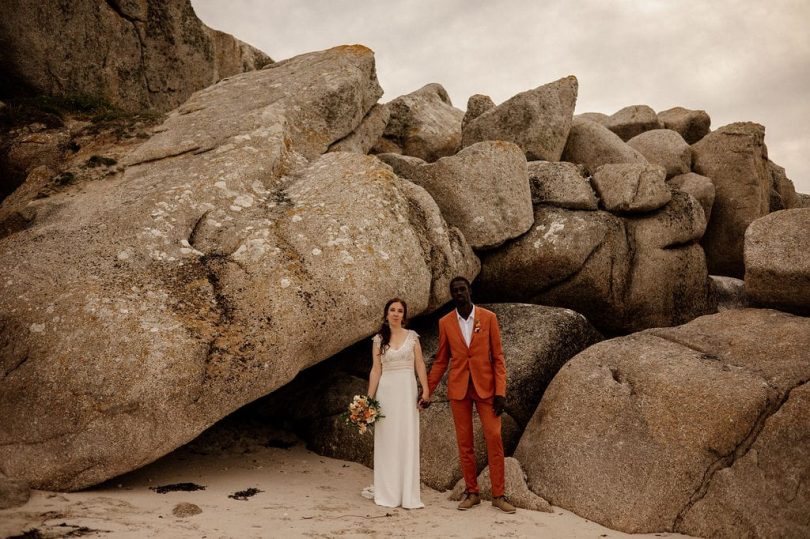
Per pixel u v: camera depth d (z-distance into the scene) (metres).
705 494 5.35
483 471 6.22
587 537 5.15
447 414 6.80
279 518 5.20
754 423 5.53
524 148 11.45
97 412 5.47
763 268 7.00
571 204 9.30
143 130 9.07
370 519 5.38
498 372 5.86
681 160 12.64
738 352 6.32
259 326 6.18
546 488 5.90
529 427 6.60
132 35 12.11
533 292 9.09
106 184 7.75
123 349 5.66
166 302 6.11
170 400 5.59
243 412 8.10
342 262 6.73
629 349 6.73
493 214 8.70
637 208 9.29
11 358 5.68
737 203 12.16
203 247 6.76
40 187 8.01
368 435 7.02
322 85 9.61
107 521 4.79
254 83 10.18
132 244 6.53
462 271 8.05
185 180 7.39
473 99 13.27
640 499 5.45
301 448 7.44
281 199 7.52
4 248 6.50
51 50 10.74
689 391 5.89
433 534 5.04
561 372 6.72
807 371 5.78
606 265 8.96
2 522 4.59
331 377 7.86
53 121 9.79
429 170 8.90
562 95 11.68
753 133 12.33
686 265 9.57
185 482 6.02
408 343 6.17
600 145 12.10
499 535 5.07
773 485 5.23
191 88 13.30
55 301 5.92
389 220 7.23
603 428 6.00
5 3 10.17
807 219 7.15
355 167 7.89
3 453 5.35
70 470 5.38
